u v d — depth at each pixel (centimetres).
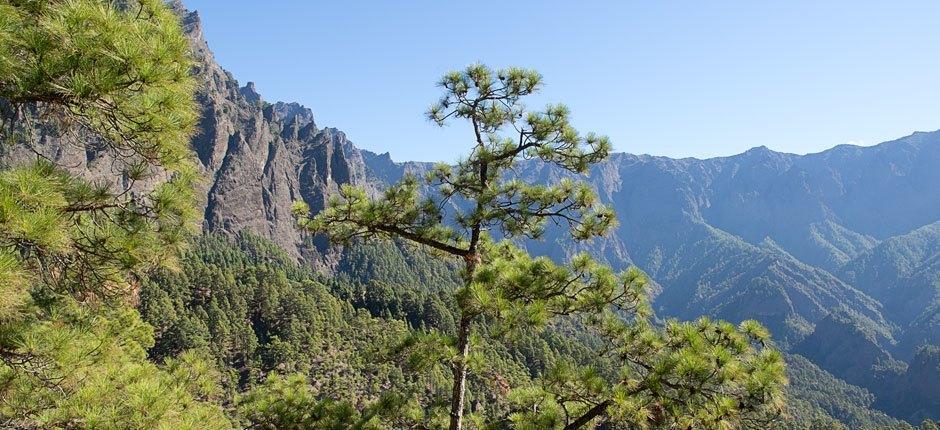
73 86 425
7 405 608
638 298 952
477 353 941
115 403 721
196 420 838
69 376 570
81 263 539
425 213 1066
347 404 1052
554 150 1027
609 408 802
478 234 1064
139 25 459
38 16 443
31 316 533
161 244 579
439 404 1107
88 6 437
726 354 741
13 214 383
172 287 9231
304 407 1037
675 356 784
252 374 7781
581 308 973
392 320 10912
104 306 648
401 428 1055
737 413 733
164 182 560
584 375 861
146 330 1240
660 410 784
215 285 9881
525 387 936
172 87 478
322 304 10569
